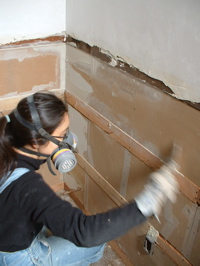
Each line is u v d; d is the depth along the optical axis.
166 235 1.46
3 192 0.92
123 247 1.88
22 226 0.98
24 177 0.93
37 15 1.69
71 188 2.37
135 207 0.88
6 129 0.96
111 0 1.35
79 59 1.77
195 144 1.13
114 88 1.53
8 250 1.11
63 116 0.97
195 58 1.02
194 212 1.23
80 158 2.07
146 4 1.16
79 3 1.60
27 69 1.82
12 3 1.58
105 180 1.86
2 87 1.79
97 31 1.52
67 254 1.33
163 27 1.11
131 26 1.28
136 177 1.55
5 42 1.67
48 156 1.07
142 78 1.30
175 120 1.20
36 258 1.22
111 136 1.66
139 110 1.39
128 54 1.34
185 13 1.00
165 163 1.31
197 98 1.06
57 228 0.85
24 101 0.95
